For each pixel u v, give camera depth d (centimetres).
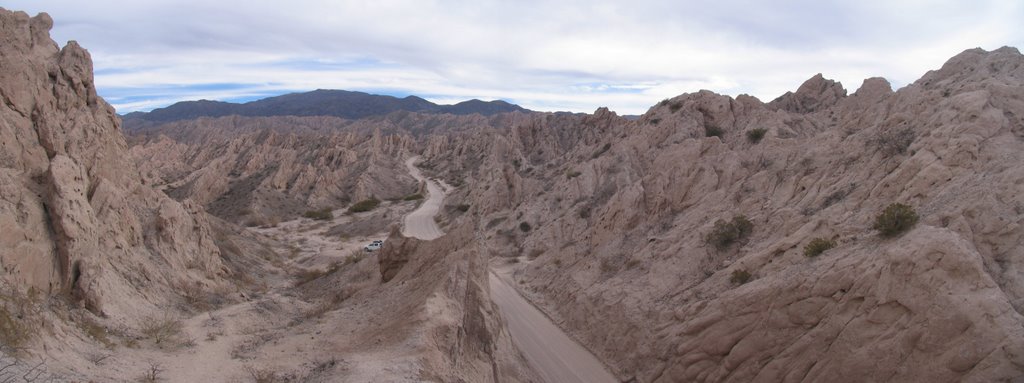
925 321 1692
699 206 3600
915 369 1688
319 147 14550
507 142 12094
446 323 1961
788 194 3131
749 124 4991
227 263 3566
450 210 8631
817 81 6606
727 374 2269
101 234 2327
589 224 4969
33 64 2530
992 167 2095
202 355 1819
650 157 5522
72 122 2705
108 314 1894
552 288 3966
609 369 2830
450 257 2431
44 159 2306
